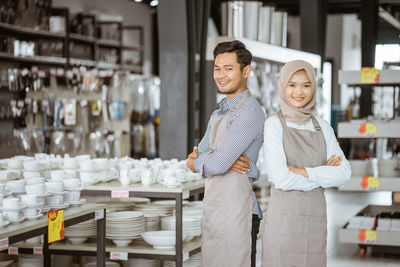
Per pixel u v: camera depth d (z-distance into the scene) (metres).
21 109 8.22
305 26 8.88
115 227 4.29
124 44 11.36
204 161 3.47
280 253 3.21
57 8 9.33
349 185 5.96
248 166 3.54
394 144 8.05
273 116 3.31
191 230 4.43
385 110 13.00
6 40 8.10
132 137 10.22
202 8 6.26
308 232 3.20
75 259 4.88
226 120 3.55
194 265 4.66
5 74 8.09
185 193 4.16
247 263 3.54
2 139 8.01
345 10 12.51
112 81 8.80
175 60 6.07
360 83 6.15
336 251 6.34
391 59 13.90
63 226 3.20
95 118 8.74
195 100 6.21
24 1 8.34
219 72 3.55
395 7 11.52
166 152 6.14
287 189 3.18
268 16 7.37
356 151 13.37
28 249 4.14
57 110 8.45
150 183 4.29
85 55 10.01
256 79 6.76
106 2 10.82
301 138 3.25
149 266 4.57
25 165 4.67
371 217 6.25
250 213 3.56
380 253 6.23
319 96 8.19
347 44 16.05
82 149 8.67
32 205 3.11
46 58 8.75
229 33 6.87
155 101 10.41
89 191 4.21
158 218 4.71
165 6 6.04
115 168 4.90
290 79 3.26
